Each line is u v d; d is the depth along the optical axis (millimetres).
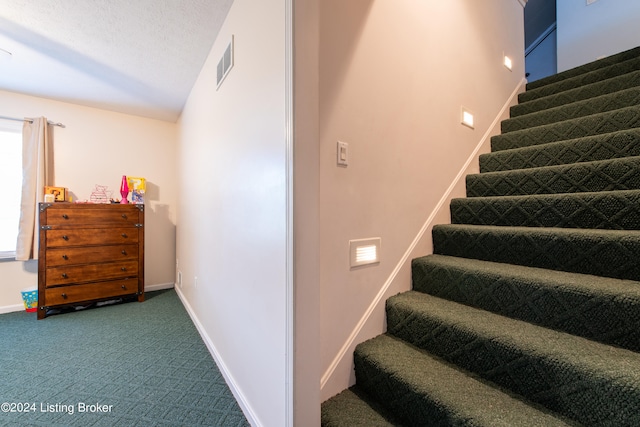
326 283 1182
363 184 1328
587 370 770
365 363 1180
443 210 1805
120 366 1766
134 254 3023
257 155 1243
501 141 2223
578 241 1148
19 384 1575
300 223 958
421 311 1237
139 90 2748
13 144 2844
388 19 1464
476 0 2205
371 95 1366
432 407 898
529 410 838
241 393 1389
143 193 3387
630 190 1220
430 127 1724
